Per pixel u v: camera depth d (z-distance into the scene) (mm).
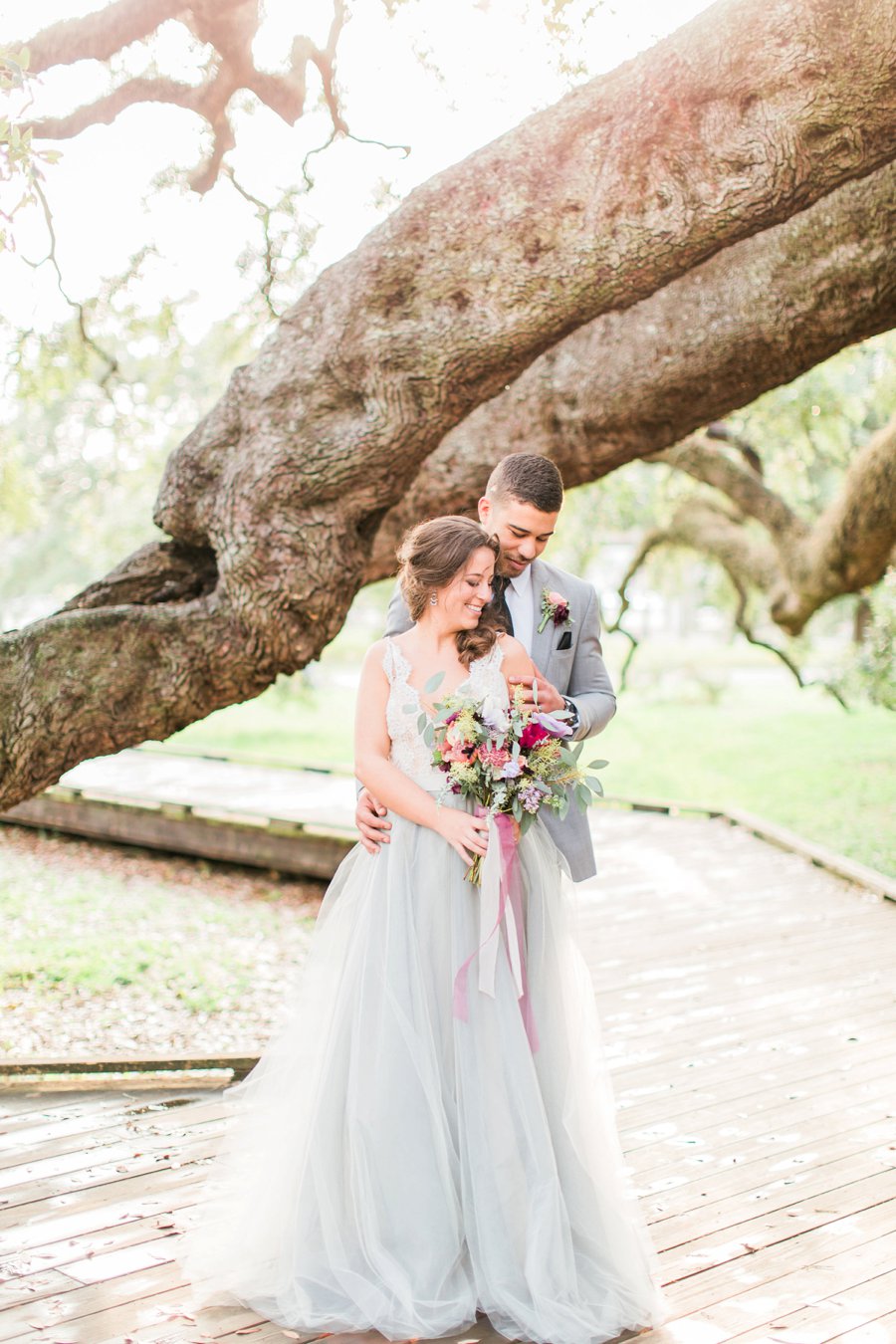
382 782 2832
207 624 4871
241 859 8398
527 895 2895
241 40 5859
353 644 30453
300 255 7148
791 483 11469
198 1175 3377
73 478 15492
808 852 8328
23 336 7672
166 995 5910
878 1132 3691
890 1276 2816
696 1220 3125
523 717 2770
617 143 4180
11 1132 3689
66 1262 2895
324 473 4695
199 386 12508
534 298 4402
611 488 12273
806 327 5562
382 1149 2691
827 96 3865
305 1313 2629
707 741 16891
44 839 9828
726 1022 4848
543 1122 2715
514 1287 2623
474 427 6352
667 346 5816
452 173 4523
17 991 6000
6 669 4734
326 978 2955
